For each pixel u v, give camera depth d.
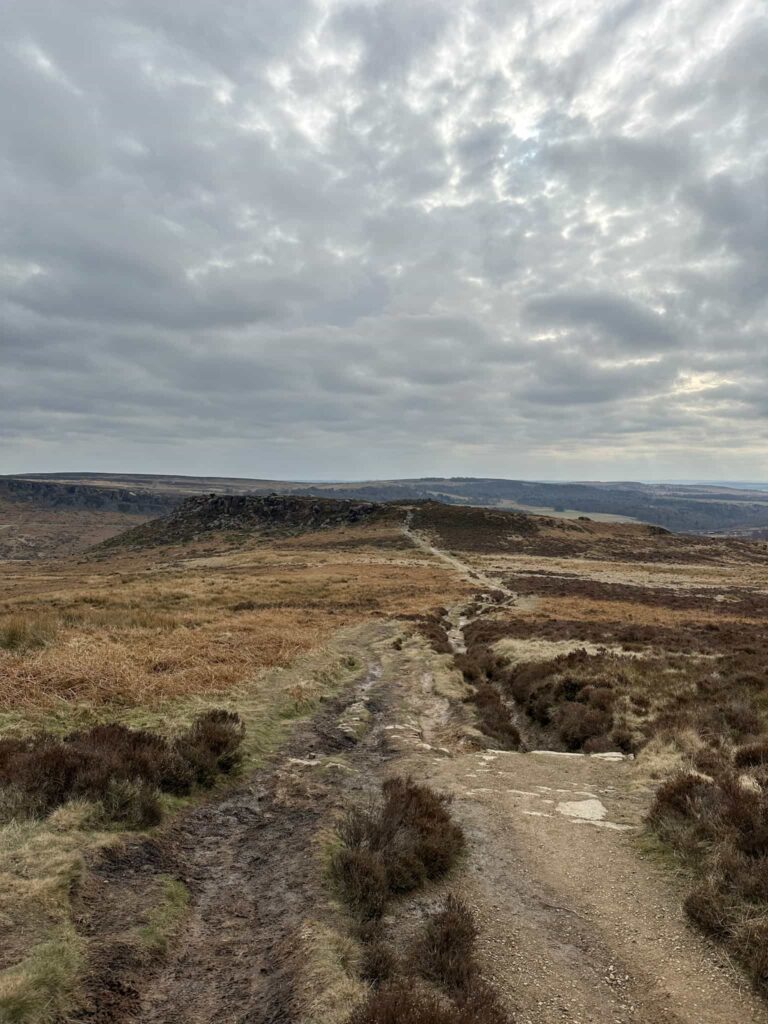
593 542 108.06
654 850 7.43
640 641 22.70
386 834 7.05
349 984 4.60
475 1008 4.30
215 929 5.68
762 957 4.93
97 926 5.38
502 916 5.94
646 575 67.00
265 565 73.94
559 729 14.49
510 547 99.56
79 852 6.35
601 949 5.41
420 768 10.89
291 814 8.49
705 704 13.80
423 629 28.55
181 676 15.03
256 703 14.09
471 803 9.08
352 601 40.53
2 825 6.77
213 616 27.77
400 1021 3.98
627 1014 4.54
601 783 10.33
